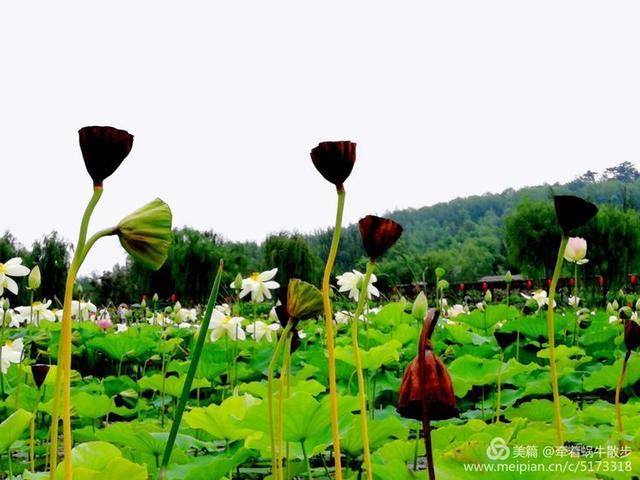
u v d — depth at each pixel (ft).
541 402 12.90
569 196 6.12
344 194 5.33
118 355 24.04
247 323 26.68
